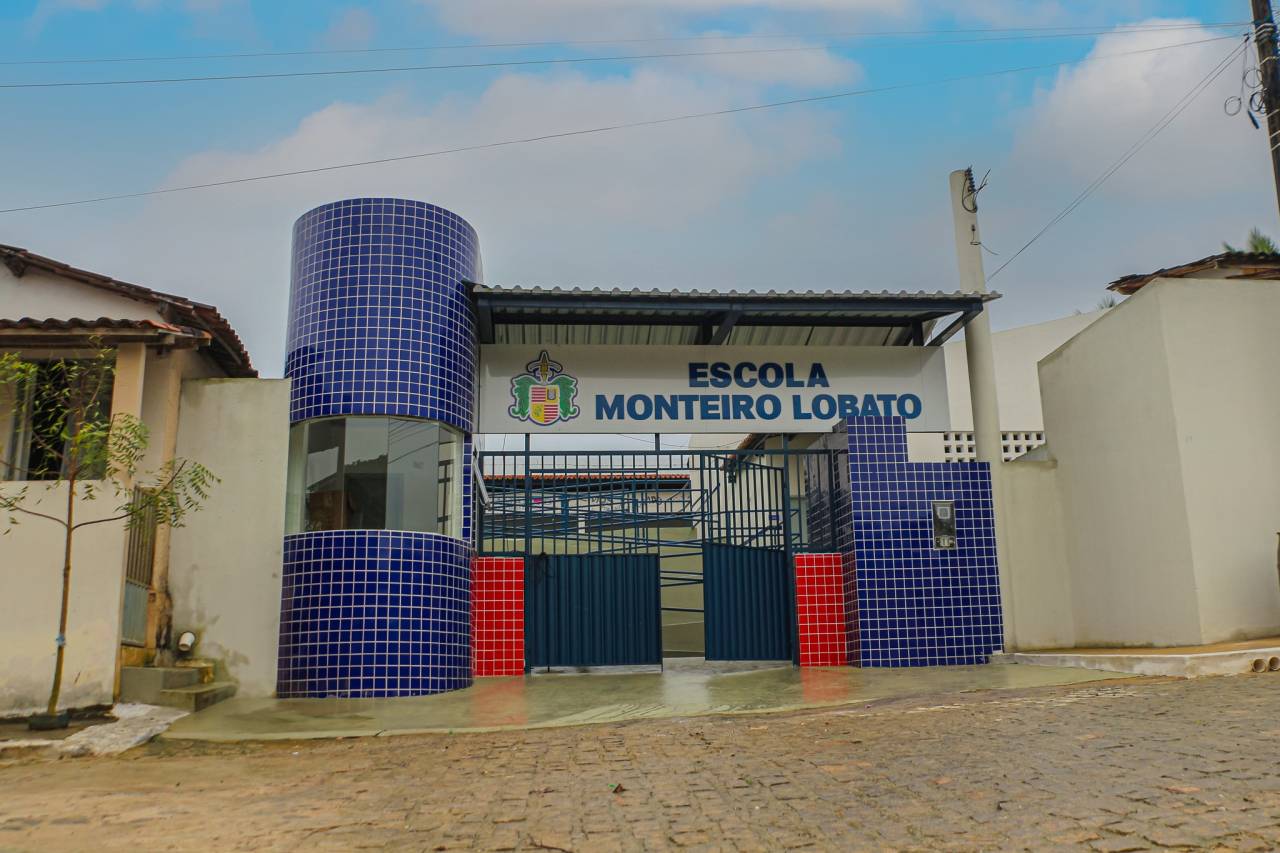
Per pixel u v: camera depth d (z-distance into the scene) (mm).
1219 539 12219
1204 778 5738
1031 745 6965
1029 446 19766
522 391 14375
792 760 7000
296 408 12609
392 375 12516
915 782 6105
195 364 13156
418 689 11750
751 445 17969
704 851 5012
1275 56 13680
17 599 10180
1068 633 14289
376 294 12711
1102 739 7000
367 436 12445
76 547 10328
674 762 7168
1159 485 12703
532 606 13641
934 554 13734
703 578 14180
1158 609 12633
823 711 9523
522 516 15352
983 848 4793
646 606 13875
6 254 12727
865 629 13430
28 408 11188
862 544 13656
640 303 13625
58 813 6199
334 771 7469
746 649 14031
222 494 12344
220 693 11297
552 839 5340
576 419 14414
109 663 10156
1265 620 12133
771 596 14227
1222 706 8016
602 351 14641
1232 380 12727
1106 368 13766
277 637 12031
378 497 12305
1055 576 14438
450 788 6672
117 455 10312
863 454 13914
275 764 7906
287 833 5625
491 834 5488
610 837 5328
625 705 10383
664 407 14594
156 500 10195
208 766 7883
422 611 12016
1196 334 12758
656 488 14797
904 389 15039
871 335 15430
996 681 11039
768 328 15141
